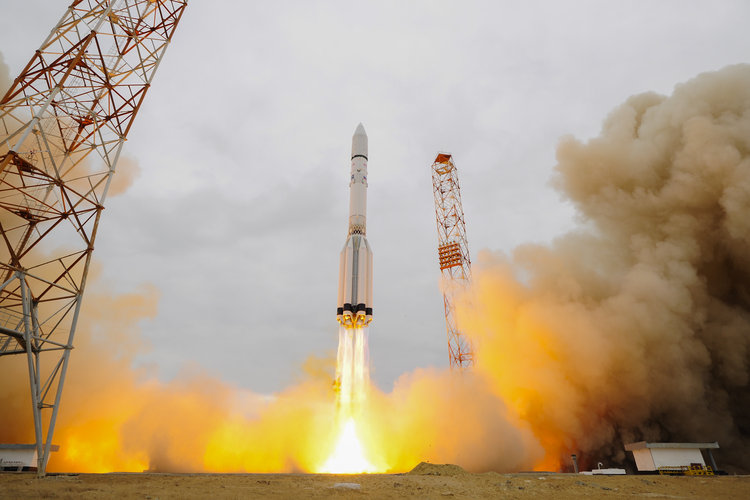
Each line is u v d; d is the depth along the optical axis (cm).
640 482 3225
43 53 3064
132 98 3597
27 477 2703
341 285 5866
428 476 3178
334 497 2106
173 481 2673
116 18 3459
